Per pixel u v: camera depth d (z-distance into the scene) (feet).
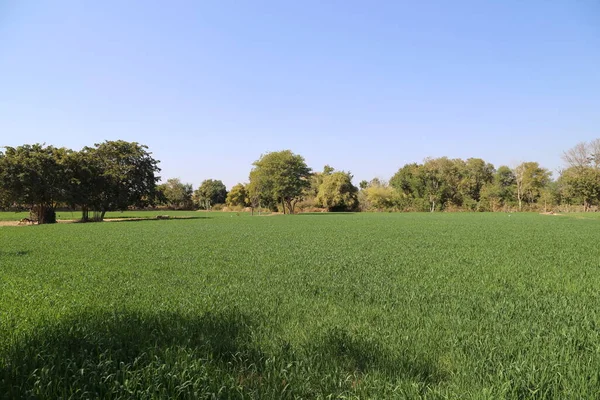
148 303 26.18
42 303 26.45
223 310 23.89
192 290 30.94
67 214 252.01
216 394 13.33
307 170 257.34
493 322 21.58
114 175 171.22
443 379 14.80
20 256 53.16
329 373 14.83
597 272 39.83
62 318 22.20
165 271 40.75
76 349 17.43
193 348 17.38
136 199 189.06
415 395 13.02
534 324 20.79
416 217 193.77
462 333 19.16
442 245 66.90
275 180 243.60
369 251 58.44
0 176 134.21
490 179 303.27
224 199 423.23
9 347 17.43
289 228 115.03
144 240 77.46
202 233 96.27
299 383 14.23
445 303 26.18
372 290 30.45
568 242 71.51
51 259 50.14
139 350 16.87
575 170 246.06
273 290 30.53
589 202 234.79
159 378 14.06
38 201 148.66
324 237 83.66
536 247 63.46
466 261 47.52
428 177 291.58
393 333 19.36
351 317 22.63
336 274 38.24
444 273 38.96
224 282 34.81
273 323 21.39
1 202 143.84
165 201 206.18
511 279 35.88
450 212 268.82
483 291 30.42
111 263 46.70
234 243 71.00
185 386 13.56
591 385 13.58
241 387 13.60
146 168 191.31
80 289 31.53
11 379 14.43
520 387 13.42
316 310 24.40
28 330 19.97
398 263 45.83
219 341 18.30
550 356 16.17
